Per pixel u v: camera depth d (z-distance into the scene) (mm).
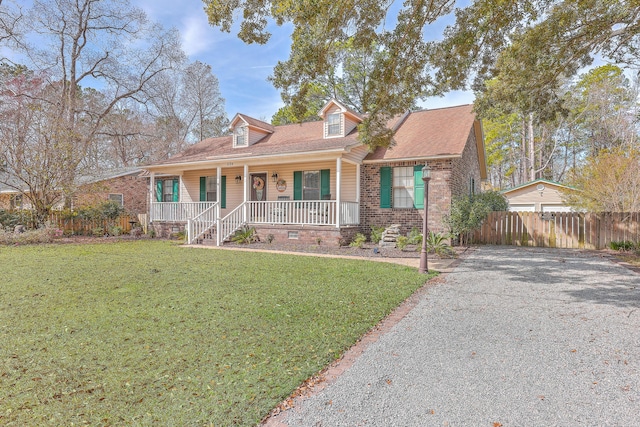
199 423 2416
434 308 5266
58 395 2768
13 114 15430
